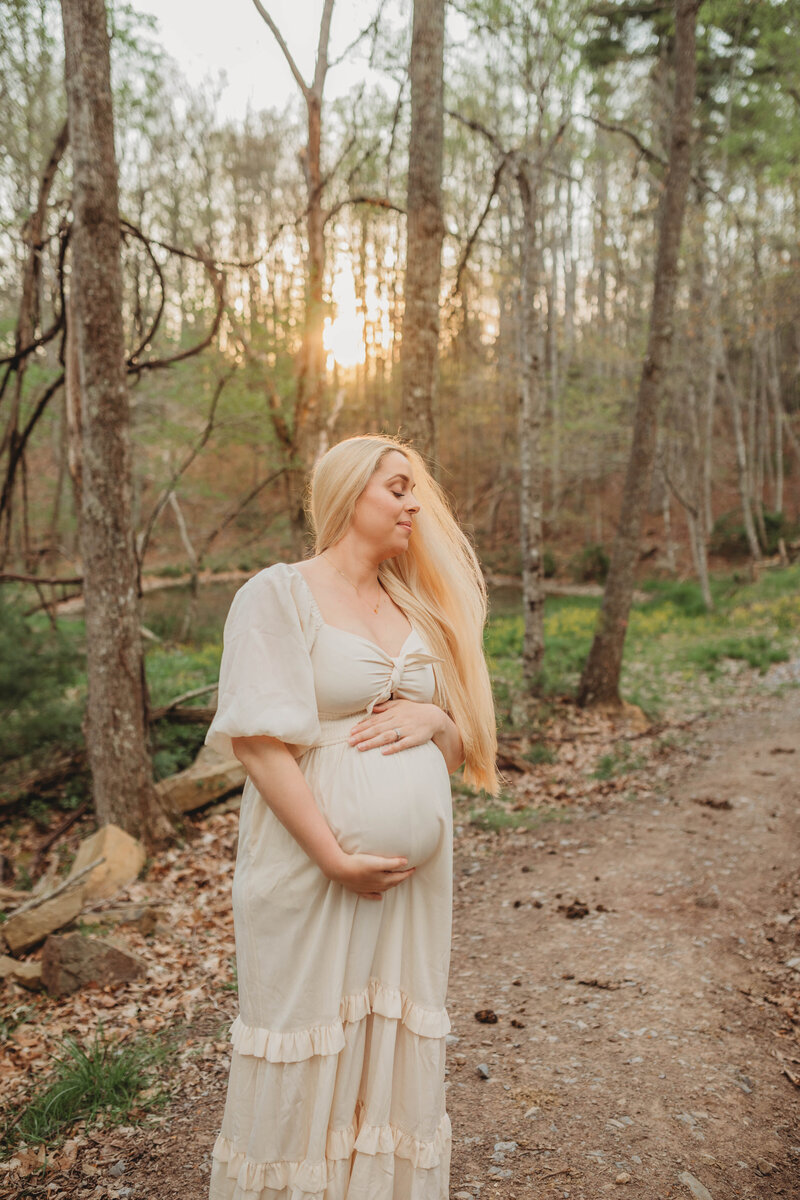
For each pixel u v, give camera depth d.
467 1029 3.19
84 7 5.29
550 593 27.94
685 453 23.94
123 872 5.27
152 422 12.17
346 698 1.59
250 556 23.91
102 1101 2.77
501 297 25.20
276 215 28.08
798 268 18.84
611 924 4.21
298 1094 1.51
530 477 9.63
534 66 10.07
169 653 13.93
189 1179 2.34
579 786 7.04
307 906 1.53
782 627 14.91
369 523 1.70
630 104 16.48
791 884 4.57
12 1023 3.50
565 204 26.33
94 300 5.50
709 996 3.36
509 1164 2.31
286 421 11.33
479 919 4.44
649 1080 2.74
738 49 15.24
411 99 6.62
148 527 11.88
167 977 3.84
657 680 11.52
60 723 7.39
